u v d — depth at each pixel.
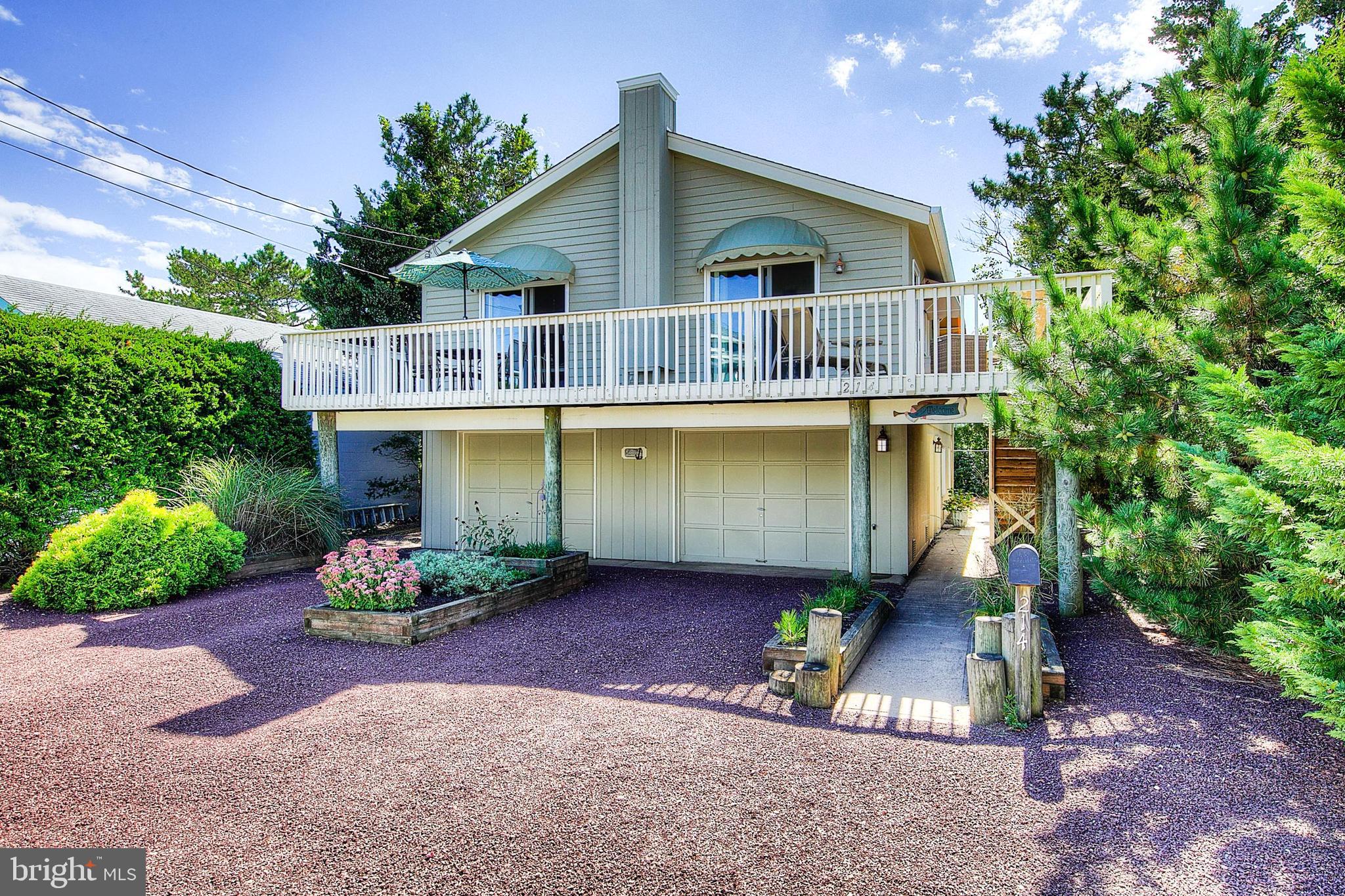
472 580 7.32
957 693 4.97
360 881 2.75
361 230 17.91
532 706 4.67
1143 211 7.58
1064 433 5.38
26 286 13.84
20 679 5.18
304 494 9.87
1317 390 3.61
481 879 2.76
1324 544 3.16
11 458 8.34
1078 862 2.86
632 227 10.73
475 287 11.51
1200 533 4.64
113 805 3.34
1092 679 5.07
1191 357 5.19
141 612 7.20
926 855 2.91
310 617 6.37
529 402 9.19
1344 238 3.29
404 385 10.01
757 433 10.66
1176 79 6.44
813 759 3.83
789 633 5.48
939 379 7.26
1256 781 3.49
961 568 10.59
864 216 9.98
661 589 8.74
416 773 3.67
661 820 3.20
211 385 10.66
